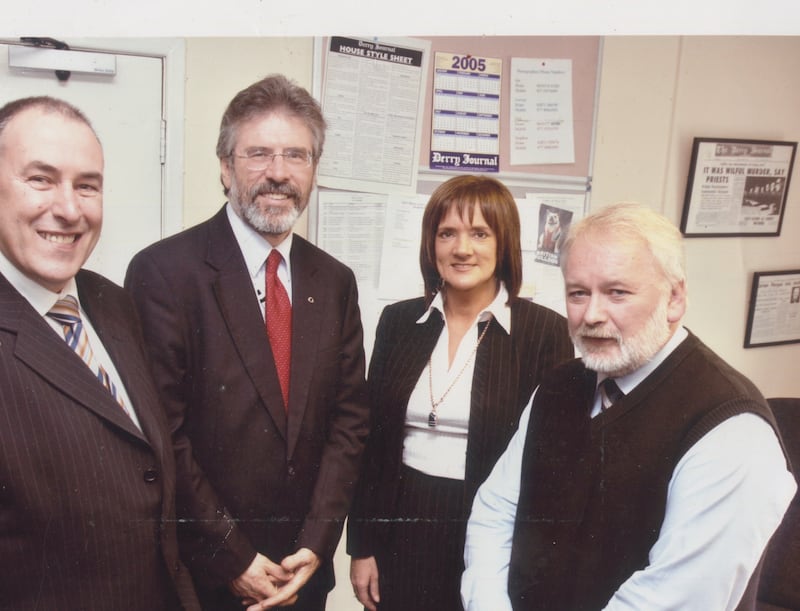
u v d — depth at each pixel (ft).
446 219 4.21
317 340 4.00
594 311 3.01
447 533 4.19
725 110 6.06
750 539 2.68
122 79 4.95
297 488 3.96
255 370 3.81
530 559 3.32
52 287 3.01
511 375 4.13
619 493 3.07
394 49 5.32
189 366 3.76
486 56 5.48
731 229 6.26
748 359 6.61
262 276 4.03
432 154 5.46
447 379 4.21
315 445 4.02
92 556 2.89
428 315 4.38
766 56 6.07
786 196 6.37
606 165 5.84
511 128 5.59
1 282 2.85
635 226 3.02
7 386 2.73
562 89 5.64
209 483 3.80
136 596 3.04
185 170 5.16
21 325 2.82
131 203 5.09
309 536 3.91
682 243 3.08
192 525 3.70
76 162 2.88
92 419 2.90
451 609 4.25
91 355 3.13
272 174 3.77
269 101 3.78
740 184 6.20
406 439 4.27
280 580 3.84
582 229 3.12
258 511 3.89
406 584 4.30
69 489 2.81
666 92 5.90
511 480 3.57
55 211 2.83
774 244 6.46
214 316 3.78
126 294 3.58
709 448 2.76
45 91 4.83
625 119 5.82
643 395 3.06
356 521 4.37
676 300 3.06
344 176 5.33
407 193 5.44
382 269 5.46
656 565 2.82
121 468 2.97
